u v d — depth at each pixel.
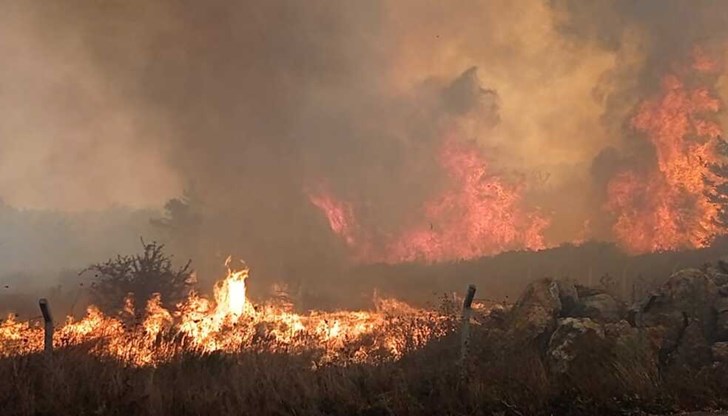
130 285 15.49
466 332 7.98
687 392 7.30
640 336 8.12
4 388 6.43
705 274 9.73
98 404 6.32
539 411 6.67
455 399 6.75
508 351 8.23
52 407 6.22
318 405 6.64
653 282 14.59
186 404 6.48
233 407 6.48
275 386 6.96
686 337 8.62
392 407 6.63
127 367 7.33
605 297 9.91
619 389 7.11
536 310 8.98
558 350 7.92
